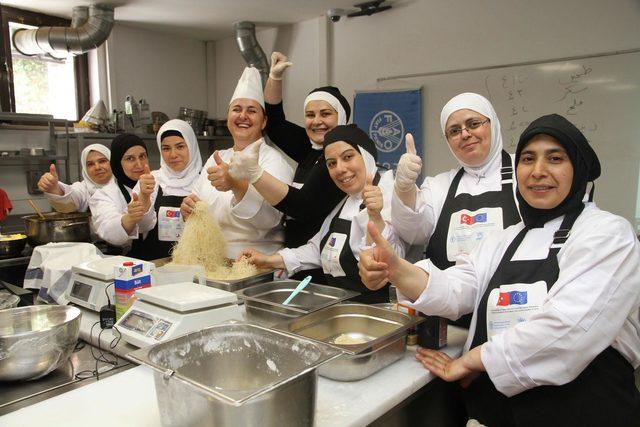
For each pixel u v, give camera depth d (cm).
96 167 296
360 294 162
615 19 302
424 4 386
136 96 473
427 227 167
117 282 149
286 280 179
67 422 97
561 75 325
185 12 419
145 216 239
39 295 177
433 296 124
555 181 113
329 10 417
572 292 102
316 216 193
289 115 484
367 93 417
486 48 358
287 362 100
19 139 387
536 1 332
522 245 121
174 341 99
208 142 541
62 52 390
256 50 458
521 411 111
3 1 377
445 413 141
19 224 356
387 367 122
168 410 86
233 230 221
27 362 114
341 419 97
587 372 108
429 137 395
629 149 304
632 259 104
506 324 115
